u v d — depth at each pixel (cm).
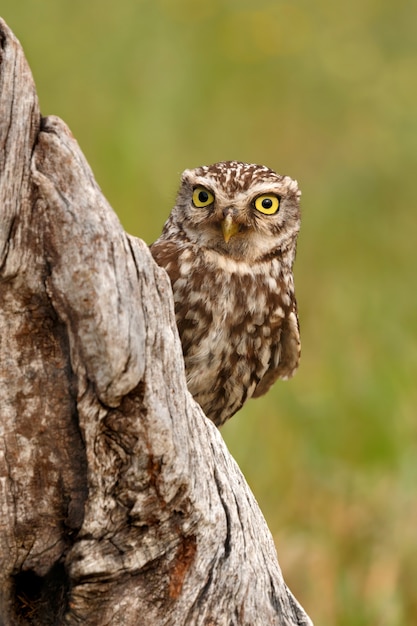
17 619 852
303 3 2938
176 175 2269
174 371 812
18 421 802
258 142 2605
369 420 1733
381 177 2534
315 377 1947
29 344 793
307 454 1689
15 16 2512
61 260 774
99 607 834
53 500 815
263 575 905
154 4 2681
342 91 2733
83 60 2491
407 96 2700
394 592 1437
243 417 1666
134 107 2359
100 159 2150
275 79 2731
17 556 827
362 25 2920
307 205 2480
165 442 802
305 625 932
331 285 2233
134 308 784
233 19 2797
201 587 857
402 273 2303
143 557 831
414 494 1592
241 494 892
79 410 794
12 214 766
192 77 2609
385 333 1939
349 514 1588
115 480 807
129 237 795
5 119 759
